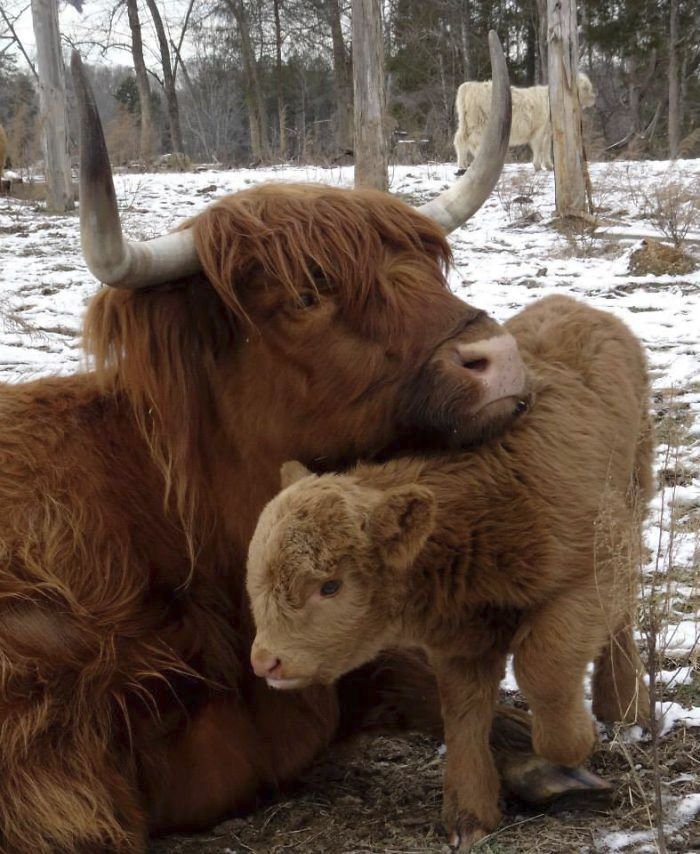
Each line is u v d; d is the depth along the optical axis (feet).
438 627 10.00
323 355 10.56
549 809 10.96
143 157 99.55
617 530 9.89
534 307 12.74
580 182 51.83
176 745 11.00
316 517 9.07
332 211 10.77
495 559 9.54
